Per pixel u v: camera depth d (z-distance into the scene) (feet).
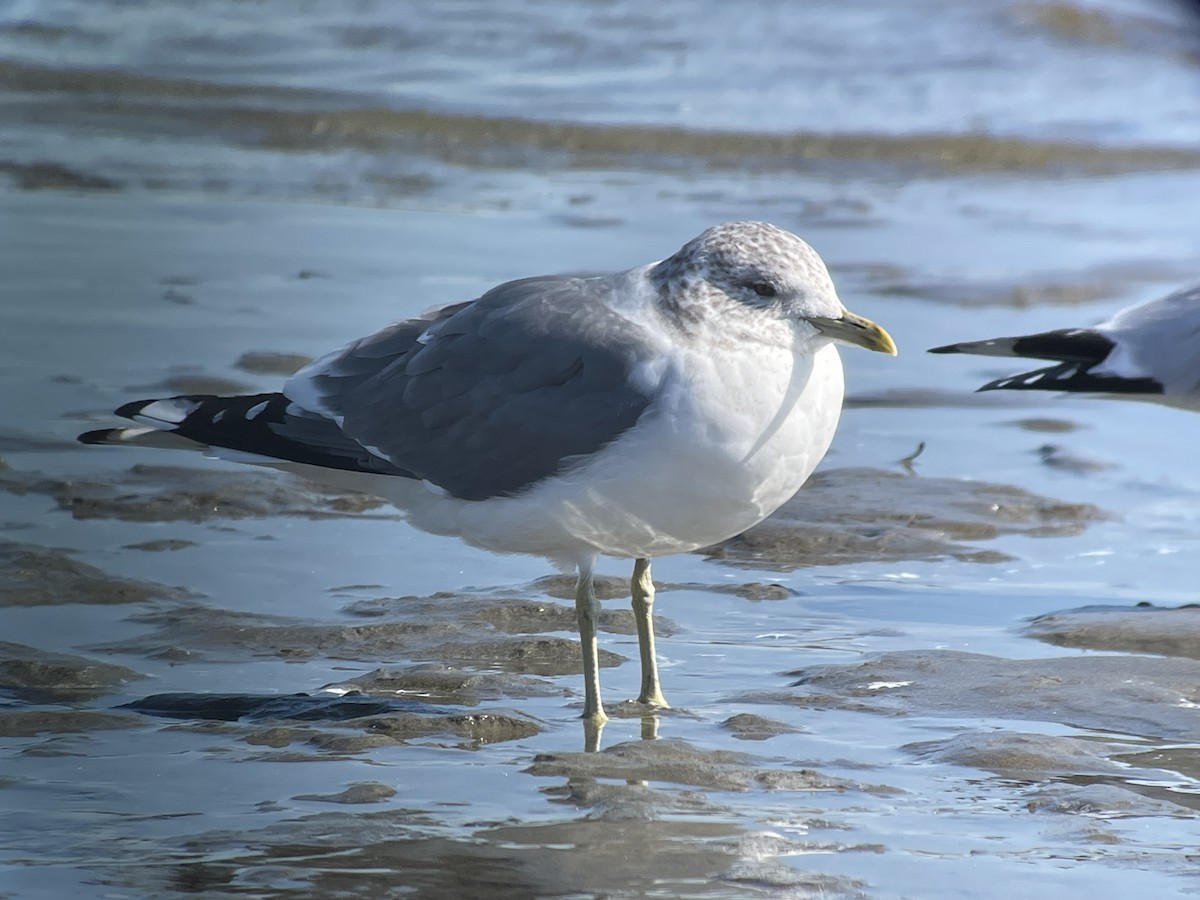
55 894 23.20
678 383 29.73
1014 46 119.65
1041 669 34.06
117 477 44.91
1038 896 23.73
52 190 81.97
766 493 30.55
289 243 73.00
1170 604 39.17
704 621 37.55
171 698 31.53
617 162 95.81
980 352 49.57
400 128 98.73
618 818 26.20
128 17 115.65
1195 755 29.71
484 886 23.66
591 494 30.45
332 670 33.47
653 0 123.85
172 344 57.31
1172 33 122.93
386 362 33.17
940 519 44.88
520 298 32.19
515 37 116.88
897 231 81.05
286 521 42.73
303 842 25.05
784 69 113.39
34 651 33.19
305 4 121.19
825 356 30.63
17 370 53.93
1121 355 48.37
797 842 25.45
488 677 33.06
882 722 31.27
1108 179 96.37
